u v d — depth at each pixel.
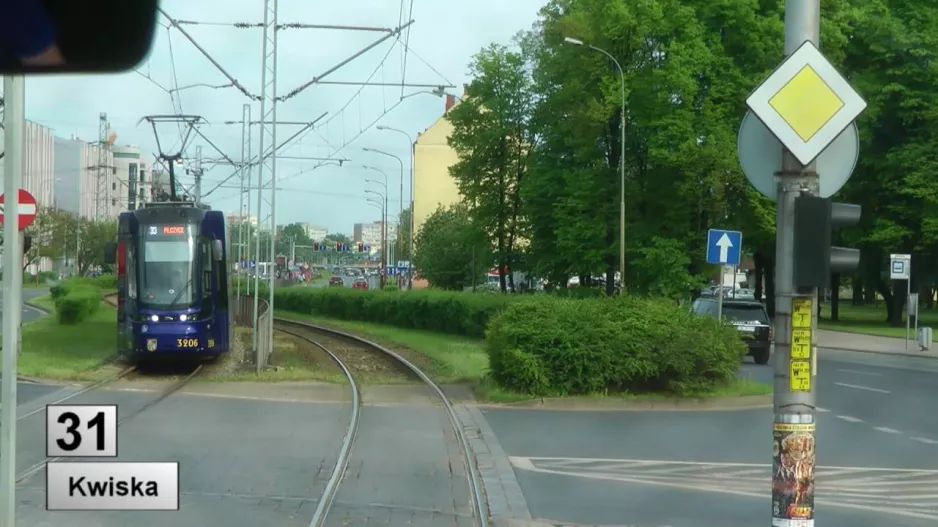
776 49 41.41
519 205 52.34
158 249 26.25
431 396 20.56
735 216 43.00
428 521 9.34
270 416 16.81
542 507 10.21
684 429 16.44
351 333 46.41
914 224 50.06
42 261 114.81
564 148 46.91
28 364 23.59
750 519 9.77
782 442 6.98
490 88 52.62
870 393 23.53
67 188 118.19
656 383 20.41
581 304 20.88
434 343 36.75
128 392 20.16
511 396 19.78
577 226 43.75
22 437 13.66
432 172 107.44
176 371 25.94
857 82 48.19
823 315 73.56
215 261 26.81
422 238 86.69
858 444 15.21
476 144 52.38
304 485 10.88
